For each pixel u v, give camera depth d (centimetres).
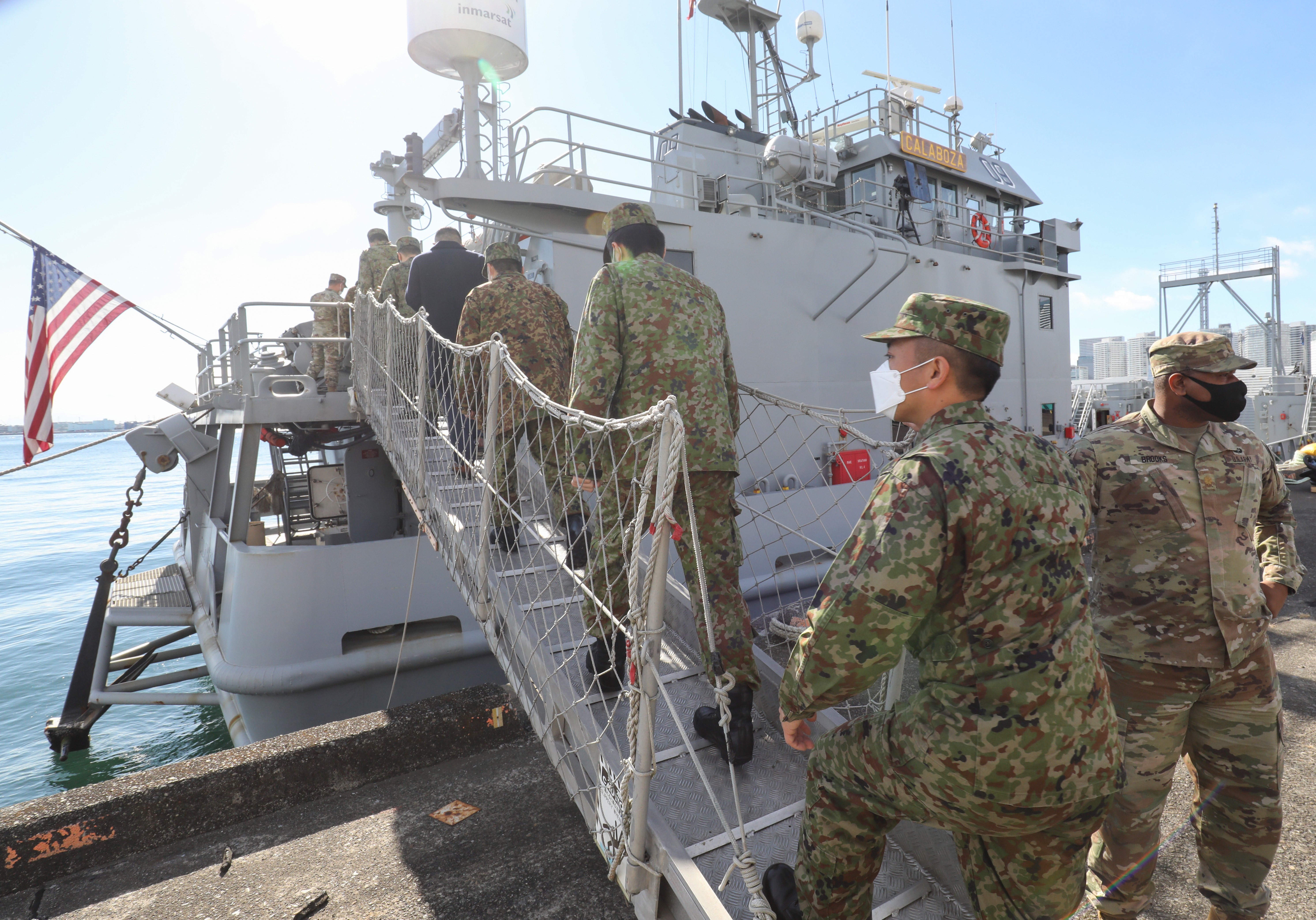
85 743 793
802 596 605
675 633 318
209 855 279
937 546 121
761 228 670
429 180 549
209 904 246
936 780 127
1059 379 1059
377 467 827
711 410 231
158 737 864
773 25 1065
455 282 461
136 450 815
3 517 4369
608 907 237
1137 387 1934
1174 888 237
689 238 630
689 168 762
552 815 296
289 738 327
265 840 286
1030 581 123
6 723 942
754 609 612
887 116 926
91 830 274
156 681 814
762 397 346
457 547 339
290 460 1054
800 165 798
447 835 284
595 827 225
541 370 343
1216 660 186
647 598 169
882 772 138
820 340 716
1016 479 125
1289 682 384
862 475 722
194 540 916
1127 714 198
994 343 136
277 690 541
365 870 263
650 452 181
